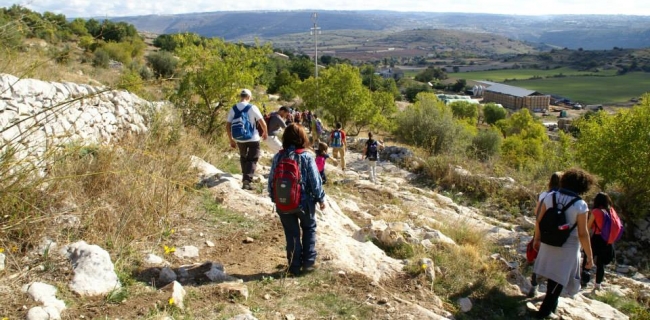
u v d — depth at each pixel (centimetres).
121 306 363
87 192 521
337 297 424
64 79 973
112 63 3016
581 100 12800
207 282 426
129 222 494
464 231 804
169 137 855
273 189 445
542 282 712
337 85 2814
